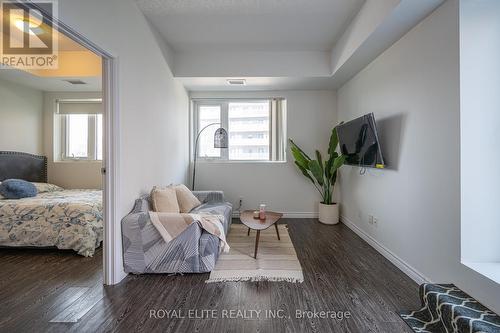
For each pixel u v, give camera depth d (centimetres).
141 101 252
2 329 156
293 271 231
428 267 201
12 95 372
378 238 283
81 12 165
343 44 302
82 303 183
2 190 305
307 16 268
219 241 241
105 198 208
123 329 157
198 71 355
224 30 296
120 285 208
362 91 323
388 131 259
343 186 403
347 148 328
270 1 243
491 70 168
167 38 314
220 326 160
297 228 373
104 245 209
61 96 415
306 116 433
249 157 452
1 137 362
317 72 354
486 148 169
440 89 186
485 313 144
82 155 427
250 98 439
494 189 169
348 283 213
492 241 169
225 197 441
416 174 214
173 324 162
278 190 439
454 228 175
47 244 271
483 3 168
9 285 209
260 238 326
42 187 368
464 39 169
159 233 222
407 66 226
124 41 218
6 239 271
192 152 450
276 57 355
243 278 219
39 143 409
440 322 157
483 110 169
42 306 180
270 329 158
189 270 224
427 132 201
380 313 173
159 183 302
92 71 343
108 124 205
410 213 223
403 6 187
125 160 221
